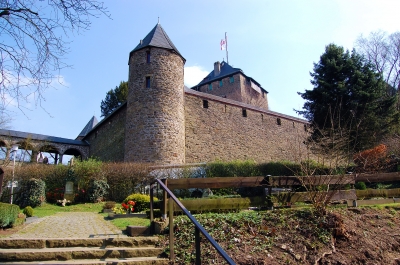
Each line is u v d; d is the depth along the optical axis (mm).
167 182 5797
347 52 21094
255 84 43438
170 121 19844
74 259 4176
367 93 18578
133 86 20594
